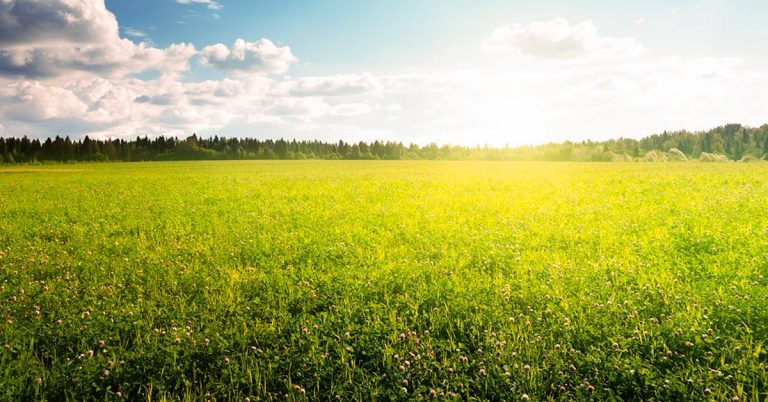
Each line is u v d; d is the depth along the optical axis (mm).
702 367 4898
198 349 5672
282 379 5117
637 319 6105
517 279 8164
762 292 6605
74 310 6961
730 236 10633
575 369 5012
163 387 4941
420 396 4582
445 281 8047
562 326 6031
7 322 6496
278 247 11328
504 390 4742
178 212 18891
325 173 55656
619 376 4863
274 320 6605
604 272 8516
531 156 165000
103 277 8969
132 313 6801
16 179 50688
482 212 17312
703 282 7523
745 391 4562
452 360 5340
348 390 4910
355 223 14992
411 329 6305
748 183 25641
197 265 9750
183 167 87812
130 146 186875
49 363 5535
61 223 16406
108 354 5688
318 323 6434
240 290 8000
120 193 29234
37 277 9195
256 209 19516
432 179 39000
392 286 7977
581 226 13266
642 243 10562
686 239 10828
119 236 13539
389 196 24375
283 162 119062
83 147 173250
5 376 4973
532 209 17562
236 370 5199
